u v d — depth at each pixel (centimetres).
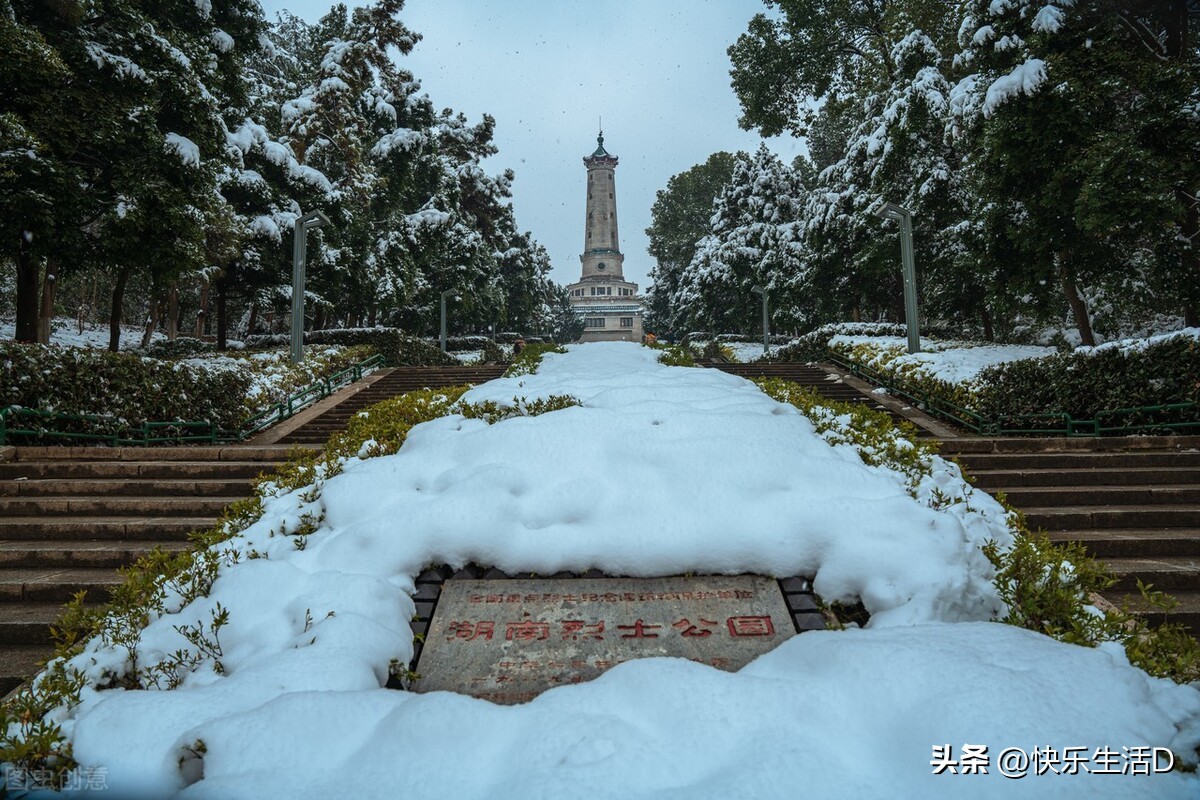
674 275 6481
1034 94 1260
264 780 293
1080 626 379
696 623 441
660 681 335
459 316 4156
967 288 2252
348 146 2633
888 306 3095
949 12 2269
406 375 1981
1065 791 258
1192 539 657
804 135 3081
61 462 882
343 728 323
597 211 8325
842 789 271
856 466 572
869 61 2808
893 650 338
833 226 2767
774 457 569
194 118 1524
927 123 2119
